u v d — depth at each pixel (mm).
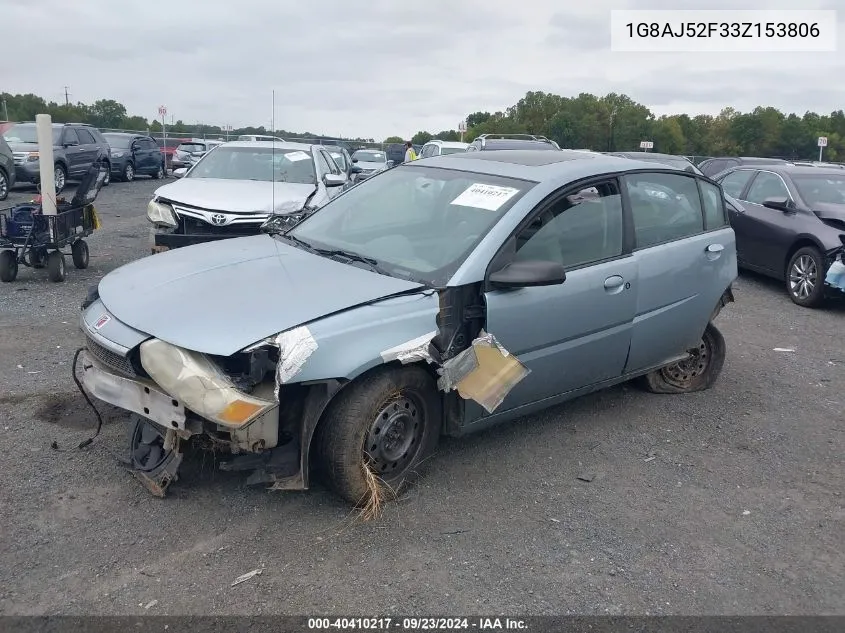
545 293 4250
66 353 5891
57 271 8508
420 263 4121
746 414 5473
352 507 3797
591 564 3480
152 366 3379
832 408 5707
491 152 5297
